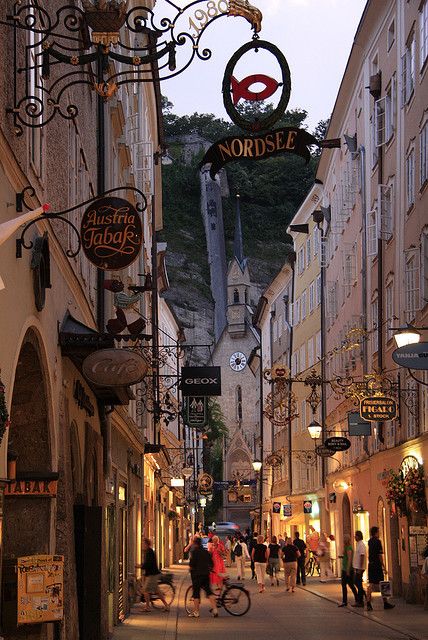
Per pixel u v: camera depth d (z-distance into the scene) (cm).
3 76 1196
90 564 2027
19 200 1301
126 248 1478
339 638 2311
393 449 3766
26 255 1370
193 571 2962
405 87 3684
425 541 3231
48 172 1628
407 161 3647
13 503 1602
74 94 2030
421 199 3369
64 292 1848
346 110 5319
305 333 7106
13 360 1272
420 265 3366
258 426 14100
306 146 1315
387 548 3853
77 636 1781
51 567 1452
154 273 4897
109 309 2816
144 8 1306
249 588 4444
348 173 5128
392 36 4022
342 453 5272
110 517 2530
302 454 6838
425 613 2909
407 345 2448
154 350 3978
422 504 3234
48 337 1598
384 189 4016
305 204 6994
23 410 1605
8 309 1235
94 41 1275
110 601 2392
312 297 6819
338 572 5228
